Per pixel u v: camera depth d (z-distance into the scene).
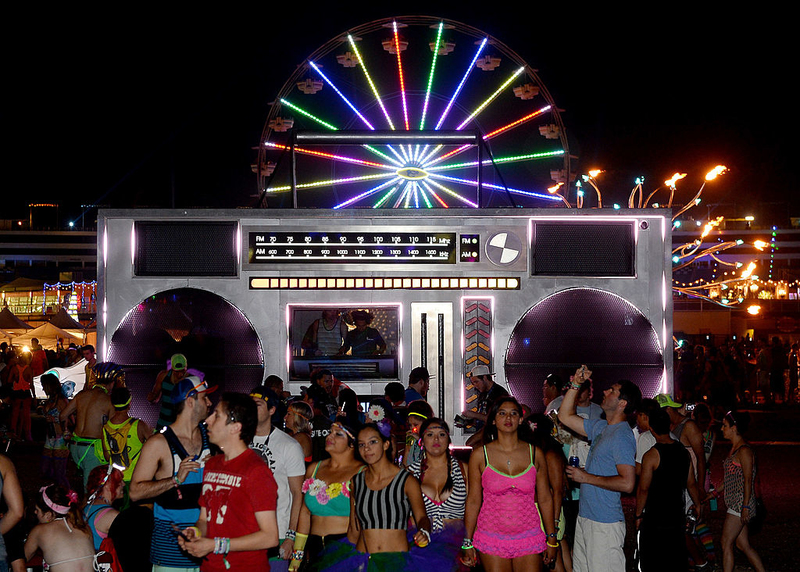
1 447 18.02
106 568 6.45
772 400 28.25
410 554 6.23
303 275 12.22
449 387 12.17
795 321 43.88
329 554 6.22
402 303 12.24
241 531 5.14
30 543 6.39
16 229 71.25
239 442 5.27
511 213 12.38
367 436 6.10
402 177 22.56
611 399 7.04
